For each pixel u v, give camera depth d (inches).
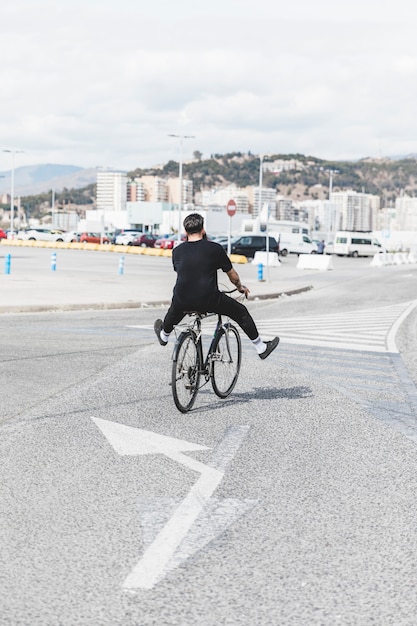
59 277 1235.2
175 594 146.8
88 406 326.0
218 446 264.4
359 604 143.0
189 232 312.3
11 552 167.0
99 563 161.6
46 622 135.3
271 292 1060.5
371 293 1151.6
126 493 210.5
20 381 381.4
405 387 386.6
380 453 257.8
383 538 178.1
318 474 231.8
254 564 161.9
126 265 1760.6
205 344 472.4
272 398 354.3
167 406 330.3
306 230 3100.4
